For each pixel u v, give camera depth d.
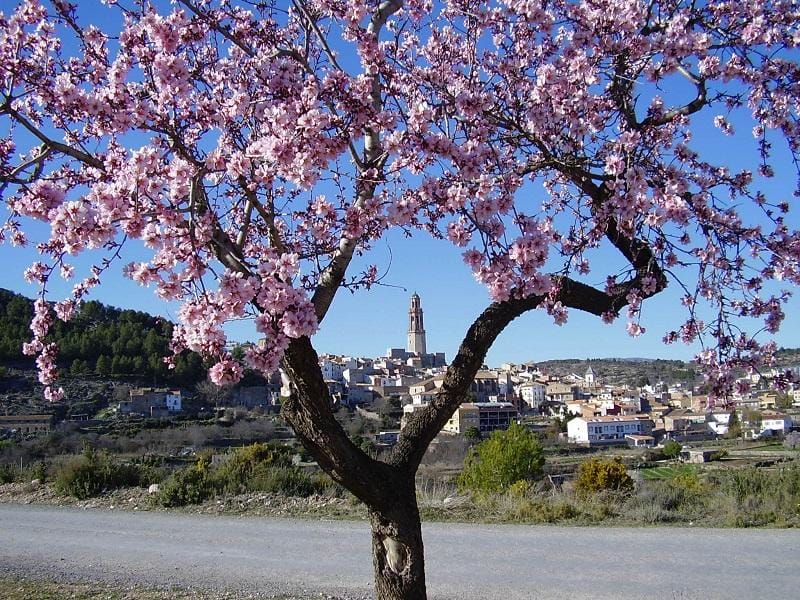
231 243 4.35
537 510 13.16
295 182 4.25
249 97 4.79
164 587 8.45
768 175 6.14
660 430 76.12
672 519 12.77
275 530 12.30
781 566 8.88
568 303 5.68
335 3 5.13
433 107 5.08
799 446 46.31
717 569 8.77
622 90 5.70
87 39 5.00
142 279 3.82
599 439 75.62
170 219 3.87
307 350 4.55
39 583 8.73
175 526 12.95
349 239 4.90
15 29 4.61
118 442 39.19
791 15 5.55
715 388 5.30
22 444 35.22
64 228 3.74
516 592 7.89
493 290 4.39
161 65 4.39
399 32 5.74
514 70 5.83
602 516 12.99
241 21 5.67
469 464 20.28
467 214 4.55
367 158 5.02
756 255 5.43
